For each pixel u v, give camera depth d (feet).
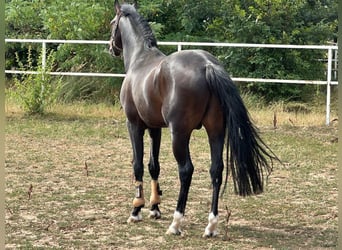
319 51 57.88
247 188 20.72
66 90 54.34
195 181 30.66
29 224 23.40
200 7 59.98
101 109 50.31
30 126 44.73
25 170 32.60
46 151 37.29
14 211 25.11
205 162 34.94
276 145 39.19
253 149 20.75
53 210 25.38
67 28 57.72
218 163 21.22
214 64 21.24
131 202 26.89
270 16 57.82
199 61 21.21
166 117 21.56
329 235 22.26
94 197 27.48
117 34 26.23
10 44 60.39
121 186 29.66
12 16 61.57
